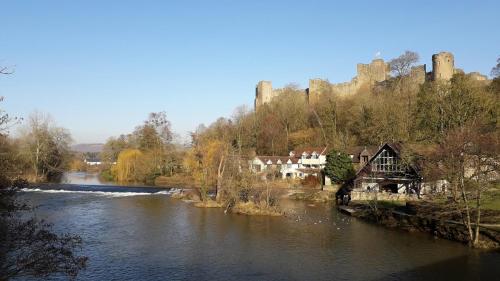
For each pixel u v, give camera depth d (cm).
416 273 3872
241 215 6956
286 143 14425
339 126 14062
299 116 15425
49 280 3628
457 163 4994
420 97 11425
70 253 2556
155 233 5562
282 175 12325
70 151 14612
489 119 8956
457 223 5334
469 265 4053
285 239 5228
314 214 7150
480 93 9944
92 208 7644
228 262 4266
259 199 7475
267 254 4556
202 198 8481
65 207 7725
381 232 5616
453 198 5397
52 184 11888
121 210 7425
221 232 5628
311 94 16938
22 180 2422
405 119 11206
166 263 4231
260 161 12425
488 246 4616
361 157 10506
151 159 13862
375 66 16675
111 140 17950
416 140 10212
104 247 4828
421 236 5319
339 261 4278
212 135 13925
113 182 13475
